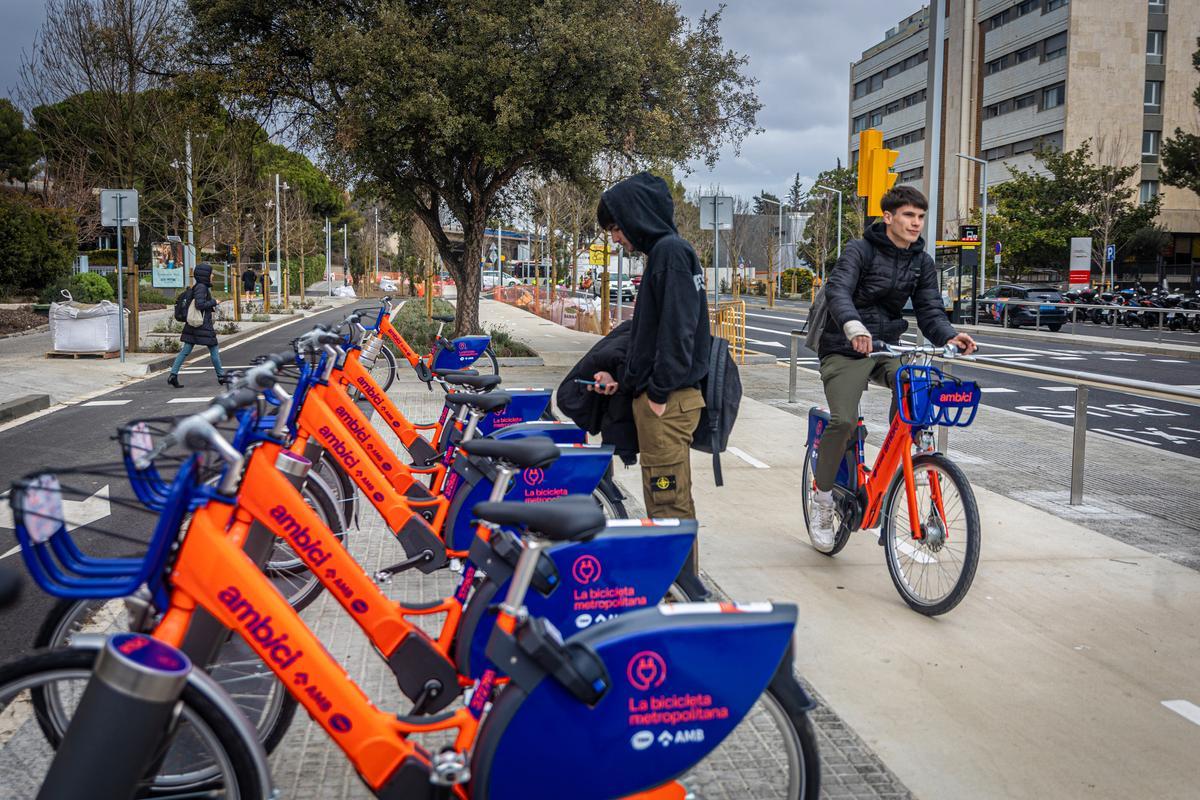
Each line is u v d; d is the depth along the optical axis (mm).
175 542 2260
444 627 2861
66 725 2240
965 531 4359
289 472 2779
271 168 53000
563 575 2740
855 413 5008
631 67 16297
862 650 4113
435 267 49844
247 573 2252
